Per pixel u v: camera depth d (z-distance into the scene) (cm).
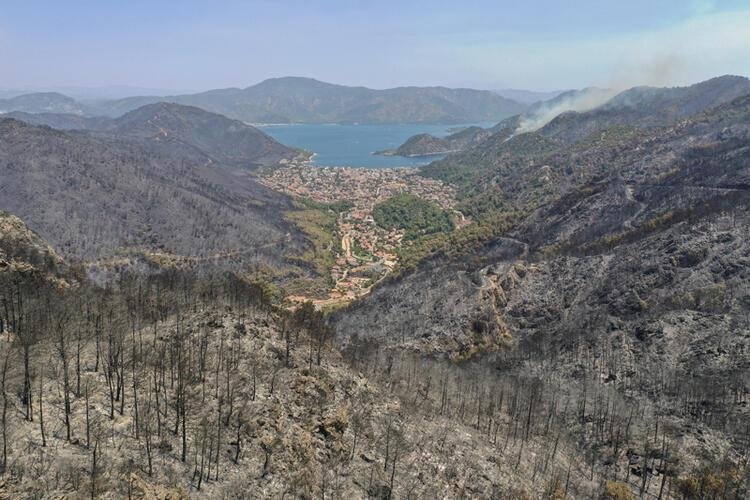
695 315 16312
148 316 12756
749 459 11075
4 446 6675
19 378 8250
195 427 8838
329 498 8381
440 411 12862
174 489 7200
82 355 9944
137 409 8550
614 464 11581
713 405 12631
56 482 6675
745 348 14250
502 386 14375
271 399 10238
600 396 13850
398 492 9125
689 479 10294
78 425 7988
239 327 12862
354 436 10219
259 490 8050
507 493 9825
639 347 15950
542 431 12781
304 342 13812
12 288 11088
